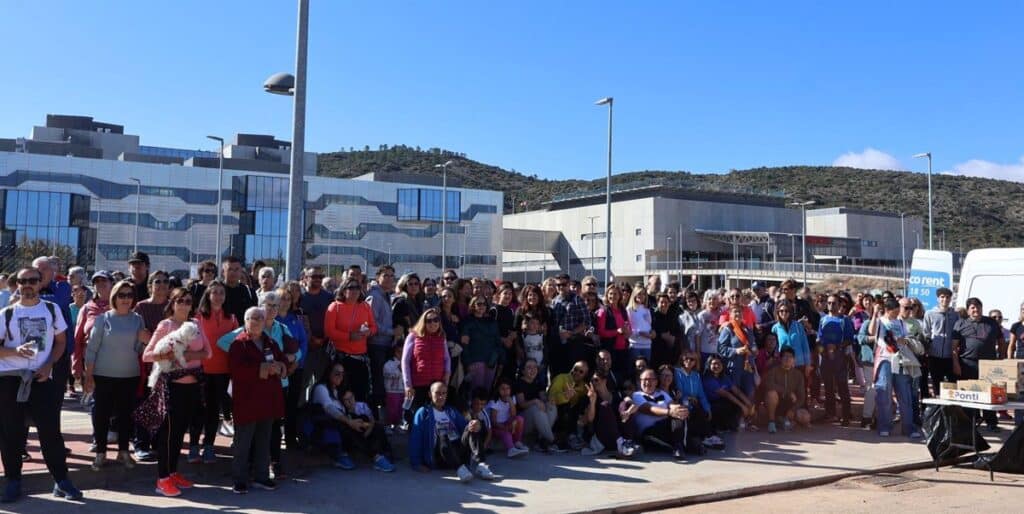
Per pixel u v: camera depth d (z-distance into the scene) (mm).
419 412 8445
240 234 75875
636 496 7492
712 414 10875
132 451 7844
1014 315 13422
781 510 7227
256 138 97062
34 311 6504
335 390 8508
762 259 89500
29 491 6848
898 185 148000
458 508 6902
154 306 7836
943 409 9375
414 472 8258
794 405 11531
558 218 97562
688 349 11234
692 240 87000
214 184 76250
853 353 13219
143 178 73438
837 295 14055
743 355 11141
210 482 7496
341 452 8289
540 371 10102
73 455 7688
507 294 10680
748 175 171375
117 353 7168
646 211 85375
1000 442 10961
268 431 7348
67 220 68250
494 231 87875
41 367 6453
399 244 83062
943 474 9023
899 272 78062
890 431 11305
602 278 89688
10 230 66250
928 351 11969
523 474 8383
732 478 8367
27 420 6633
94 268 70250
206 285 8695
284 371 7383
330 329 8766
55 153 78688
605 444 9531
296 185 10273
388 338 9695
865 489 8172
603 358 9695
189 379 7078
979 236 114875
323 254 78812
